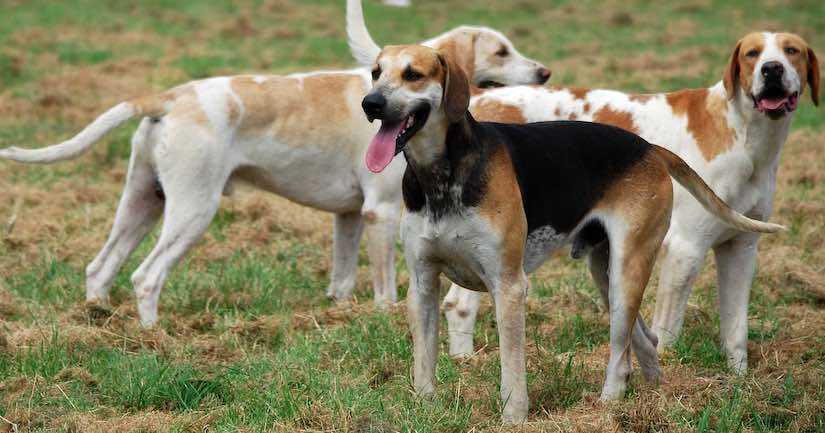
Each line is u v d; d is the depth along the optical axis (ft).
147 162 32.27
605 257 26.05
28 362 27.20
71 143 31.12
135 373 26.21
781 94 27.22
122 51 82.07
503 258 22.30
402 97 21.56
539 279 36.58
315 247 40.70
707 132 28.78
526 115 30.99
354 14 34.76
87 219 42.75
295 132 32.48
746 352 28.73
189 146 31.14
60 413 24.53
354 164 33.45
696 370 27.73
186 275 35.73
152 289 31.37
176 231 31.45
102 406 24.82
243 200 45.32
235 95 31.81
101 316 32.04
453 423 23.08
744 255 28.76
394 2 107.76
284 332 30.89
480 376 26.89
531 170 23.27
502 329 22.66
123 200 32.96
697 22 98.27
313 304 34.53
